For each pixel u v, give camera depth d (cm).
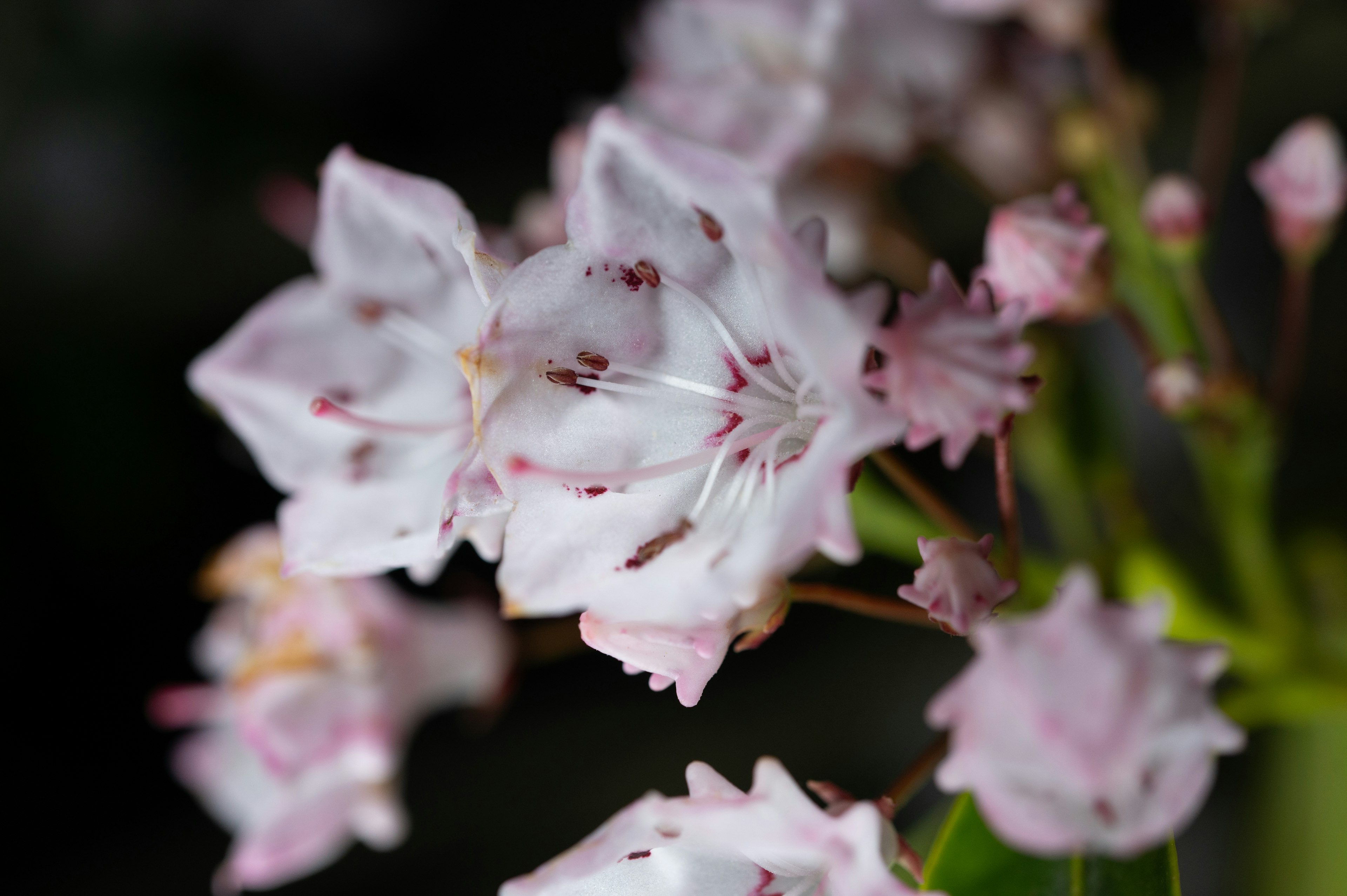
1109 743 13
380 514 16
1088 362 18
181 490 25
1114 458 18
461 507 14
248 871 18
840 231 19
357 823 18
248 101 26
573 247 14
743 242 13
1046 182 19
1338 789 19
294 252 26
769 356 14
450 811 22
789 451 14
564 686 23
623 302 14
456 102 27
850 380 13
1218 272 23
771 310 14
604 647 14
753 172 13
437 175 26
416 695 18
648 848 14
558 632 19
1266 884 19
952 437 14
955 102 19
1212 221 18
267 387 16
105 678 24
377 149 27
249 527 25
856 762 22
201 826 24
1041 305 16
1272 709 17
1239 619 17
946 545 14
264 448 16
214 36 26
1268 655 17
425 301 16
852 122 18
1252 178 18
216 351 16
